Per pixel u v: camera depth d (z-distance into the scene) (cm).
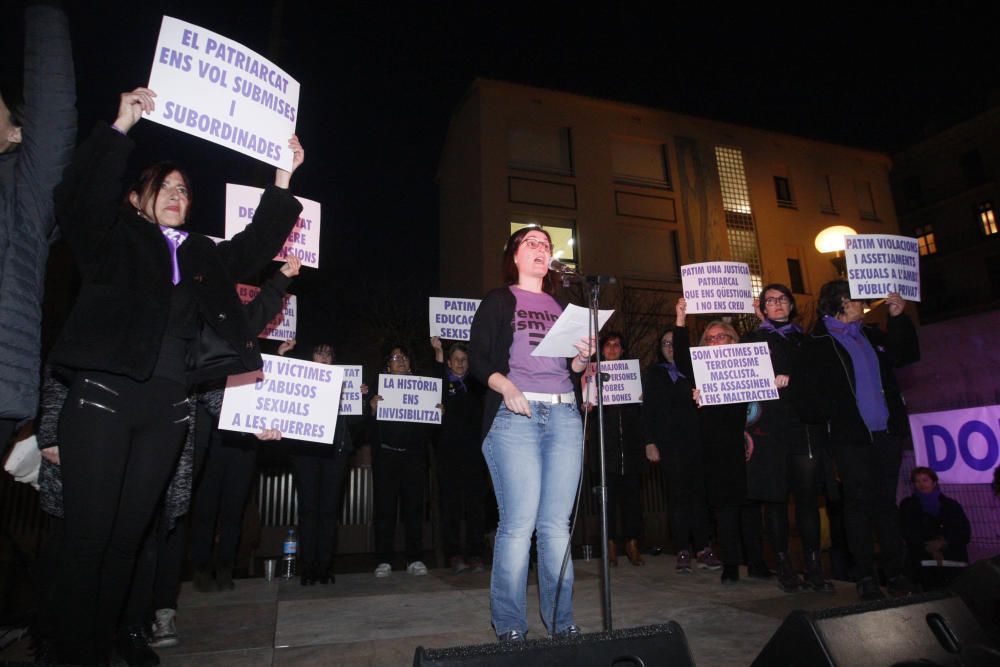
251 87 354
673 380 632
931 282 3300
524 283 356
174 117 326
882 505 452
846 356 463
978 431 600
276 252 338
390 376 625
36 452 342
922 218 3322
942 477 626
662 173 2116
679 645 197
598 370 305
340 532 1159
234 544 537
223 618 424
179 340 284
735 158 2219
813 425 489
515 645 182
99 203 255
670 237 2061
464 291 1969
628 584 526
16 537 698
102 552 248
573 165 1981
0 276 235
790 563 491
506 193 1884
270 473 1088
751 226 2180
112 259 262
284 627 398
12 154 252
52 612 240
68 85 258
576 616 411
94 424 248
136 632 326
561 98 2008
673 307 1959
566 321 299
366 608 449
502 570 307
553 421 324
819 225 2291
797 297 2205
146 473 268
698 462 609
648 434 639
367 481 1190
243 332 298
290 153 366
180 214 304
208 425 455
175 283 287
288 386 446
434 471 858
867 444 443
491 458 321
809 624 198
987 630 246
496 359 323
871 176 2459
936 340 646
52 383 307
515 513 309
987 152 3056
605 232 1961
